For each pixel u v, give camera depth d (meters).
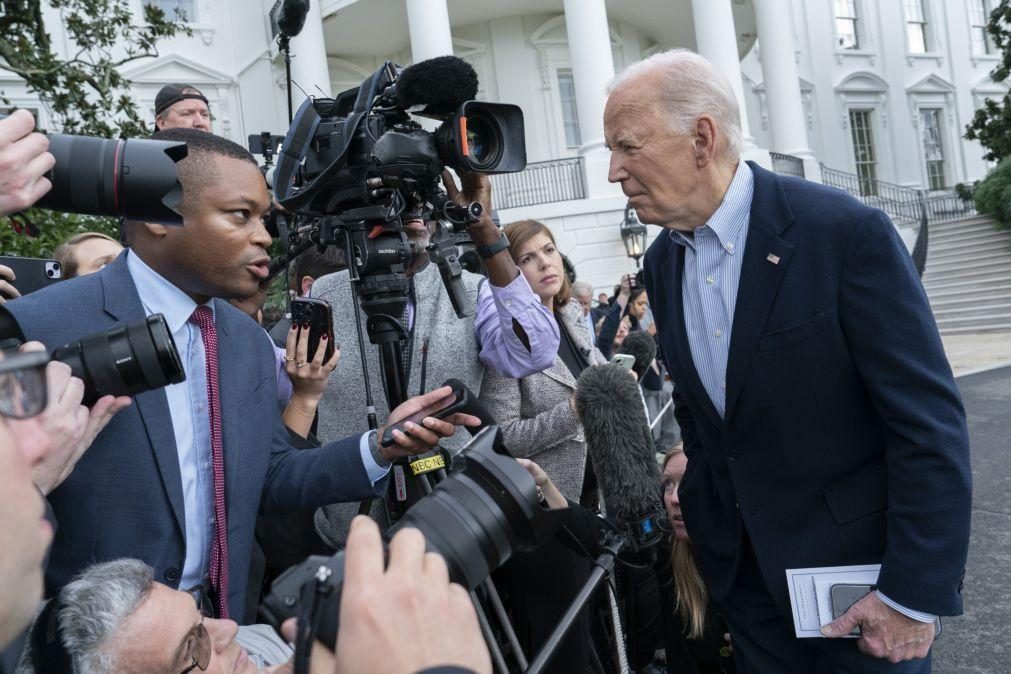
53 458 1.23
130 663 1.39
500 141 2.07
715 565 2.19
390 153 1.87
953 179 27.56
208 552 1.77
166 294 1.77
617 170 1.98
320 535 2.48
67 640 1.36
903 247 1.81
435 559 0.78
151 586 1.47
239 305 2.97
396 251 1.99
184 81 18.48
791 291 1.85
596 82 17.34
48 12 15.48
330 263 3.07
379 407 2.47
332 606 0.79
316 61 18.02
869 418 1.88
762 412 1.90
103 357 1.37
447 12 18.52
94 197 1.38
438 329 2.46
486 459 0.93
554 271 3.05
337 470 1.83
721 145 1.92
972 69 28.28
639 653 2.61
